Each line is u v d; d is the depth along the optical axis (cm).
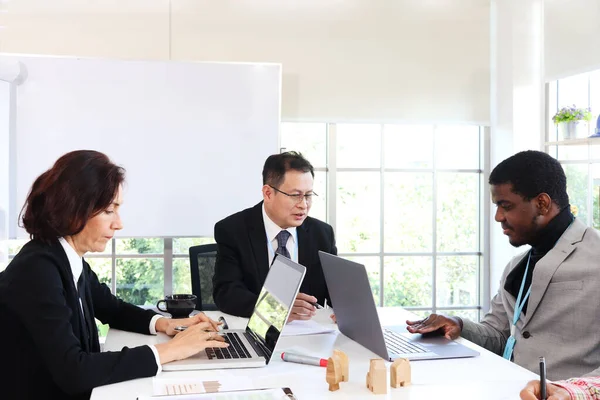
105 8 391
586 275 184
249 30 405
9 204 367
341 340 195
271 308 184
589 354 183
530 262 203
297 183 245
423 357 173
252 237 256
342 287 188
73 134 376
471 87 427
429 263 441
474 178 444
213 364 164
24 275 157
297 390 146
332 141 425
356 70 415
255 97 390
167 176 385
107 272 410
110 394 144
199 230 388
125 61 380
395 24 418
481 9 427
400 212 436
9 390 160
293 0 409
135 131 382
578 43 360
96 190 164
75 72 376
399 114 420
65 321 157
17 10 384
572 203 386
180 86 385
